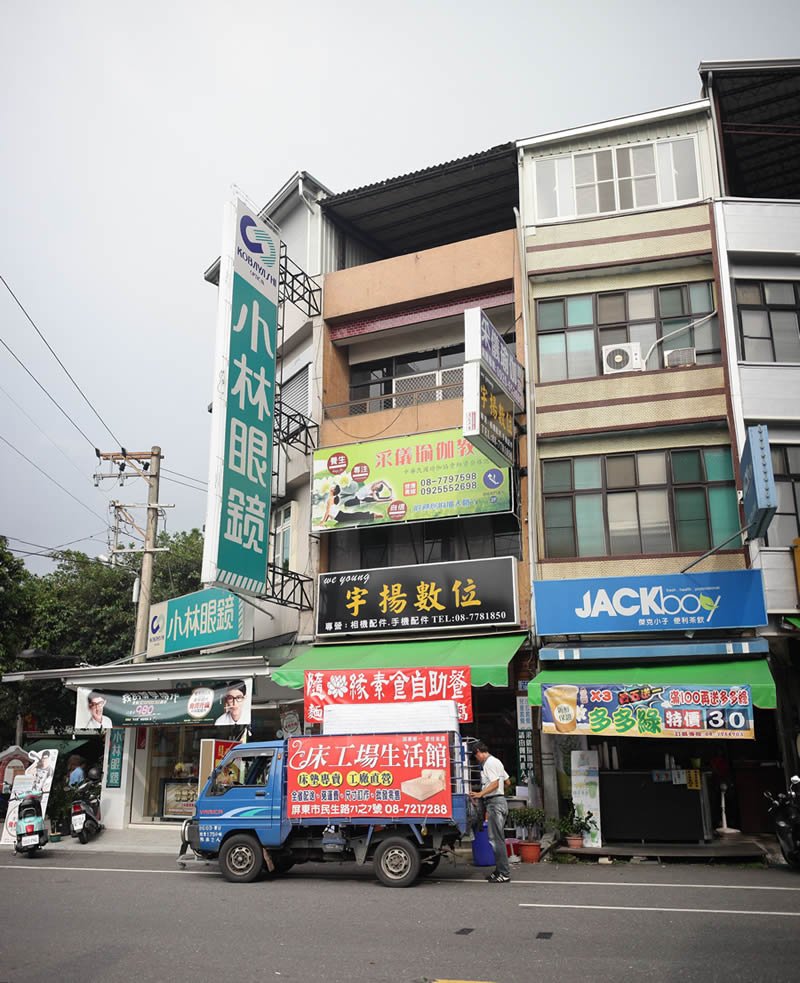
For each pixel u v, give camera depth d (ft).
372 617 53.93
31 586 80.28
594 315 55.26
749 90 56.29
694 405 51.62
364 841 35.50
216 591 62.85
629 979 19.70
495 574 51.31
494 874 35.24
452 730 35.40
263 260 56.65
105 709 59.41
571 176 57.98
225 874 36.29
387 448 56.70
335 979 20.26
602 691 42.91
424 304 60.18
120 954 23.03
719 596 46.57
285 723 56.80
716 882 34.27
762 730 51.01
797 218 53.26
